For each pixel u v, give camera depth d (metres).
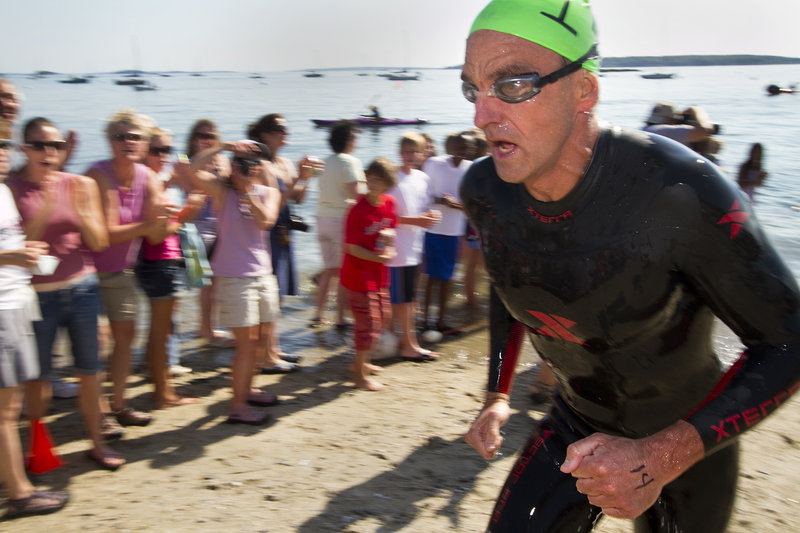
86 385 3.68
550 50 1.40
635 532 2.13
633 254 1.51
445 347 5.90
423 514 3.25
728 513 1.95
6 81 3.79
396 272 5.50
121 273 4.11
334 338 6.12
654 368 1.72
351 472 3.66
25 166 3.41
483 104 1.45
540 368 4.64
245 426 4.24
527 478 1.92
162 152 4.72
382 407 4.58
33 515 3.17
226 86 115.88
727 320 1.54
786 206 11.33
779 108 38.28
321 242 6.26
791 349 1.44
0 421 3.13
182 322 6.50
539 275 1.65
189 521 3.13
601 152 1.52
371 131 28.94
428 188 5.79
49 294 3.49
